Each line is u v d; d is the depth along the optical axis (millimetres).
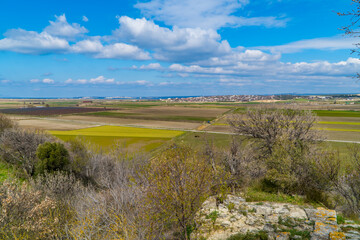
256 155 23812
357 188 8672
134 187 7066
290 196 10258
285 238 5621
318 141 24500
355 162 9430
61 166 23391
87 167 22719
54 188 11969
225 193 7648
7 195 7273
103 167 21578
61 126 88125
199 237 6004
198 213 7340
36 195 8000
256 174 16062
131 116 136000
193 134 68438
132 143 53188
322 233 5641
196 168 5996
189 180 5586
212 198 8883
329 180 9859
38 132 33844
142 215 5699
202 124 98938
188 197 5371
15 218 6887
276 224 6492
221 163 14562
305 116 25734
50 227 6781
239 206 8039
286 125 25375
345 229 5777
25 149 27484
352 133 67562
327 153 11789
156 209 5547
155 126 92000
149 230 5371
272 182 12352
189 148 8625
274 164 12625
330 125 86812
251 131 26547
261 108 28484
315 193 10070
